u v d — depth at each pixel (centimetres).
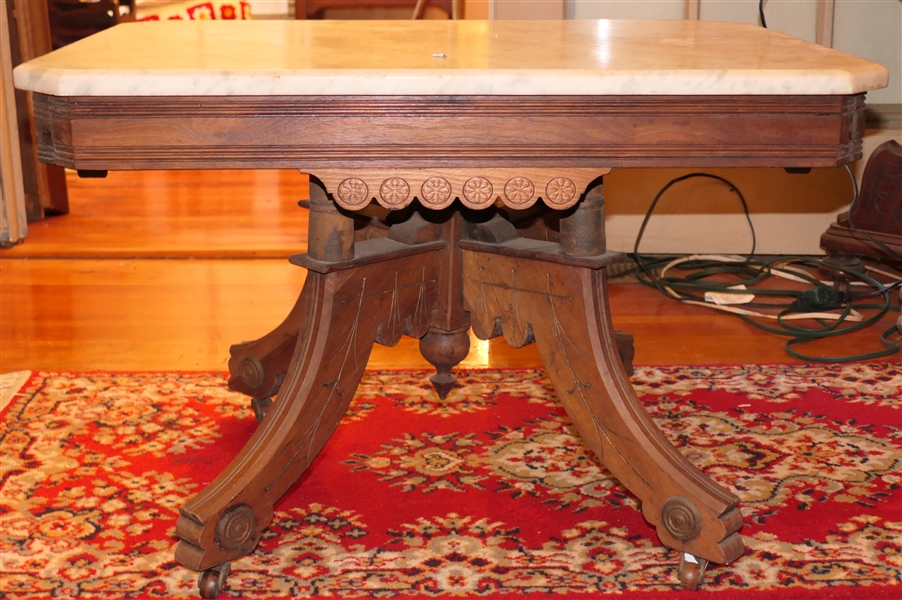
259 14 585
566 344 131
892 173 238
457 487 151
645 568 128
